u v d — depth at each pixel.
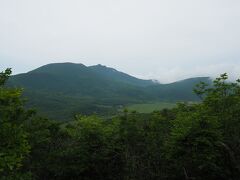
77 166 28.23
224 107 26.02
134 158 28.91
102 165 29.55
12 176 16.09
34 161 29.33
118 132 29.66
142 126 30.33
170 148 25.36
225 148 22.53
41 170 29.89
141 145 29.70
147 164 29.31
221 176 24.39
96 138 29.08
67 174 28.81
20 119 15.88
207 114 23.78
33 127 29.25
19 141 13.55
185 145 23.14
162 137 29.50
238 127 25.14
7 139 13.38
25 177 17.00
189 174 26.69
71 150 28.83
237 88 26.66
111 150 29.22
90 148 28.91
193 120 23.11
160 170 29.11
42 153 30.12
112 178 29.95
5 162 12.62
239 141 24.58
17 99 13.94
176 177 28.41
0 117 13.66
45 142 30.86
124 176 29.00
